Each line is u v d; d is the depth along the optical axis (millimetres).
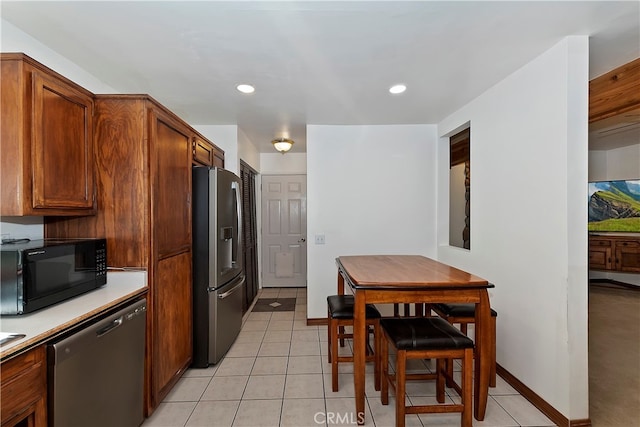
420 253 3701
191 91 2594
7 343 1089
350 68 2201
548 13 1575
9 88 1374
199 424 1899
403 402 1714
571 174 1829
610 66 2195
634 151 4898
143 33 1737
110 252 1900
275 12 1555
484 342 1857
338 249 3670
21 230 1730
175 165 2262
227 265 2830
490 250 2598
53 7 1493
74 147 1688
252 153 4602
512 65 2178
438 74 2312
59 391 1225
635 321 3652
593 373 2467
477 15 1595
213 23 1647
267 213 5387
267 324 3643
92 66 2131
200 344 2592
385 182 3680
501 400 2117
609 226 5125
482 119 2709
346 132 3660
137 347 1754
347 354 2824
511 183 2328
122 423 1626
